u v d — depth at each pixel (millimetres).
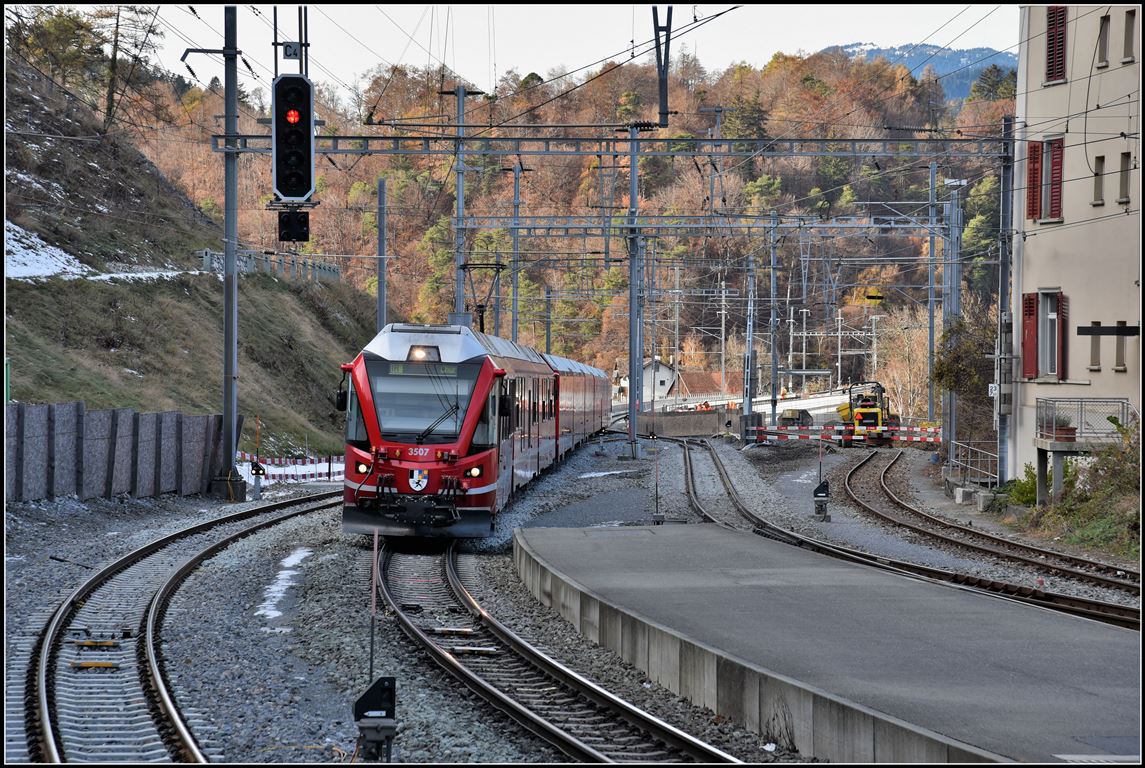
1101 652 16062
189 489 42469
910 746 11516
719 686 15008
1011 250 44031
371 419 29719
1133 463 32750
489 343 33688
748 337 79562
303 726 14039
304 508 39750
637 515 39438
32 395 50406
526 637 20234
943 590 22000
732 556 26922
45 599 21359
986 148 43844
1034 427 41688
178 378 63562
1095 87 39125
